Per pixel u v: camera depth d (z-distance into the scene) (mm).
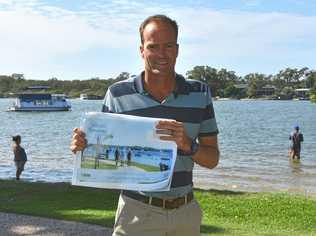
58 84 197625
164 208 3898
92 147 3914
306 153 36688
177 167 3902
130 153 3873
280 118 96062
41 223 9133
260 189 20172
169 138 3795
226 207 11594
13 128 67000
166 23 3807
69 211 10227
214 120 4074
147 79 3932
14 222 9211
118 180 3885
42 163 29438
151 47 3809
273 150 39344
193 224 3996
